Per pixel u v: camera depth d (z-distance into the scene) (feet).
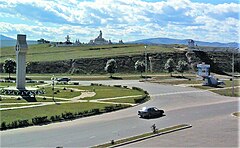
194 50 593.83
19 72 282.36
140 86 356.38
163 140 148.15
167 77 451.94
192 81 404.98
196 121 190.60
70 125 174.70
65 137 150.71
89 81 406.00
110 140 146.51
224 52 598.75
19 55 281.33
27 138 148.05
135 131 164.04
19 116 188.55
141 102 253.44
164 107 236.43
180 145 140.26
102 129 167.22
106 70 460.55
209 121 190.80
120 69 522.88
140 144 141.38
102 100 254.47
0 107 212.84
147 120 191.11
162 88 341.62
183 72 511.40
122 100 256.32
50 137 150.30
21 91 271.08
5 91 273.13
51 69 518.78
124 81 408.87
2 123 165.17
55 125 174.09
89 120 188.14
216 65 554.46
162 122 186.09
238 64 570.46
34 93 270.26
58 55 608.60
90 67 527.40
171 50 602.85
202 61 559.38
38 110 207.10
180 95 297.12
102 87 338.34
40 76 453.58
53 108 215.31
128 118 195.21
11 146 135.74
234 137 153.28
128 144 141.28
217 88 348.59
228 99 282.15
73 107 220.64
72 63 536.01
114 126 174.29
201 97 289.33
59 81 389.39
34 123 175.83
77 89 316.81
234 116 206.49
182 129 169.99
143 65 488.44
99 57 556.51
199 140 148.25
